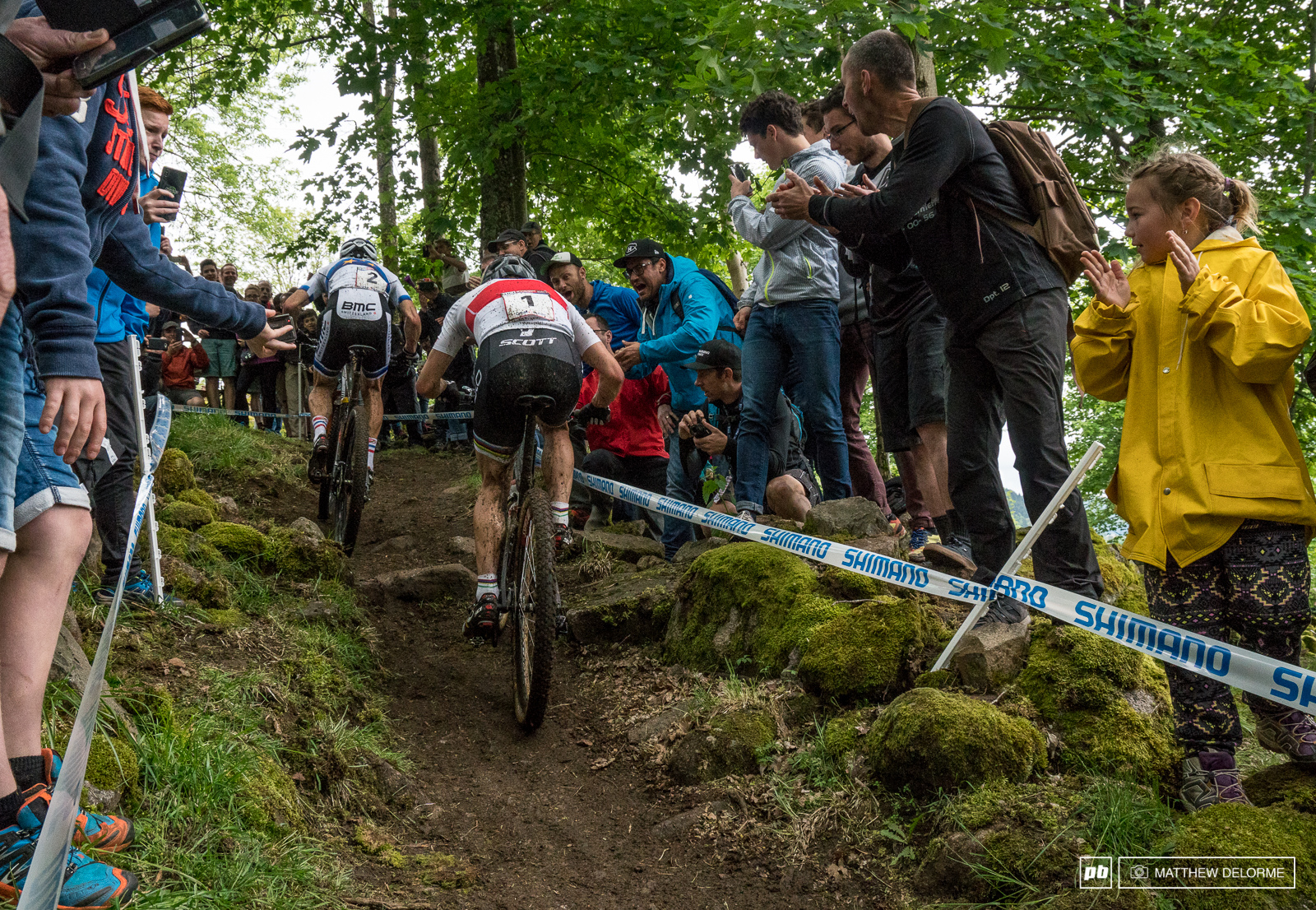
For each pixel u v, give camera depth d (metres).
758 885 2.61
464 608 4.81
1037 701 2.87
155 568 3.48
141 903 1.90
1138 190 2.54
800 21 6.02
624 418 5.98
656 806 3.09
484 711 3.81
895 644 3.19
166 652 3.13
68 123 1.83
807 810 2.83
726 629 3.77
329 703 3.36
